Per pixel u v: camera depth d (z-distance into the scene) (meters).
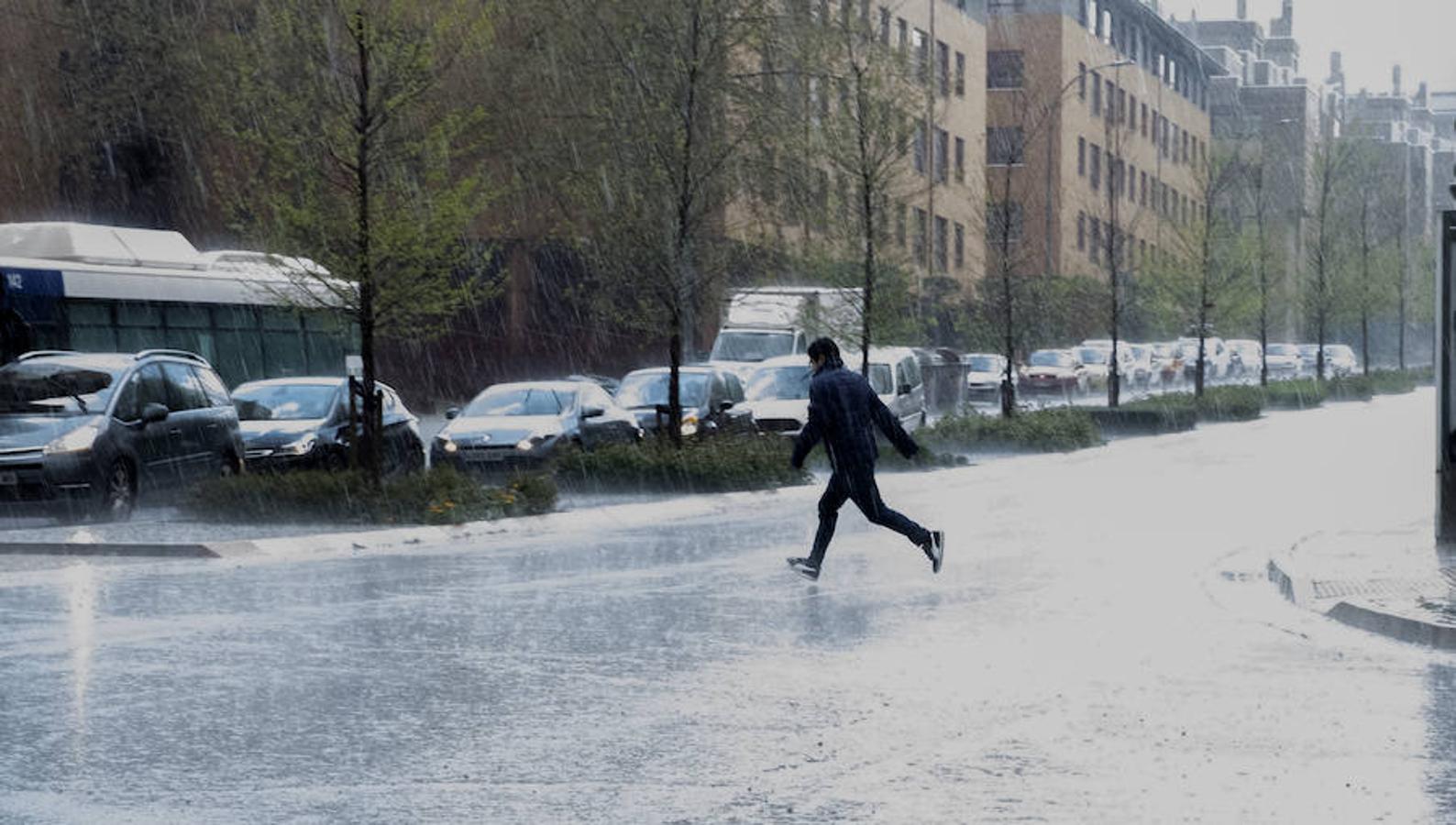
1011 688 9.98
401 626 12.36
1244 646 11.60
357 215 21.48
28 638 11.73
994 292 50.06
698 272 28.05
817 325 35.09
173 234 30.48
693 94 27.61
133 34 51.22
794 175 31.53
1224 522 20.91
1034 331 53.06
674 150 27.55
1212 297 61.94
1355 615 12.70
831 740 8.53
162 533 18.89
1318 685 10.14
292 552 17.92
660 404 28.84
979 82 74.69
